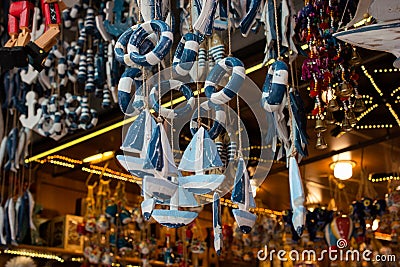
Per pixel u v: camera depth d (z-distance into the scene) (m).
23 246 4.79
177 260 4.92
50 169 5.31
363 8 2.23
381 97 3.71
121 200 5.01
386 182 5.23
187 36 2.01
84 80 3.56
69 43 4.09
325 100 2.55
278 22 2.62
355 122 2.58
